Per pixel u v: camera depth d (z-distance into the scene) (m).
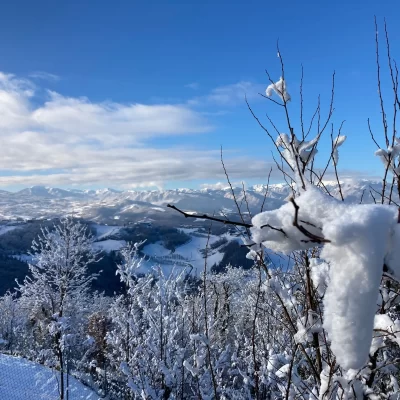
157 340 8.42
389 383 2.82
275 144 2.37
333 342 1.08
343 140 2.33
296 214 1.12
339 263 1.11
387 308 2.15
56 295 18.30
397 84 2.17
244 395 5.18
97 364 17.38
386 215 1.09
